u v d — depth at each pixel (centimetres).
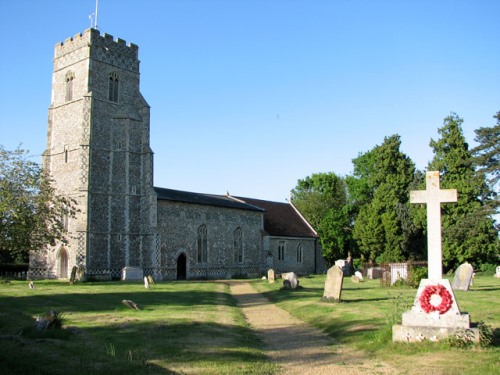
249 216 5981
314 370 1066
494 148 4562
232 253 5694
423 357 1116
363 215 6134
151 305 2250
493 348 1162
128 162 4919
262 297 2967
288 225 6750
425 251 5928
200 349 1230
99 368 989
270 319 1975
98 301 2336
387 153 6222
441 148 5453
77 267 4203
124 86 5059
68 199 4125
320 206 7644
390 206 6022
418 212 5650
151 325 1602
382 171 6244
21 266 5562
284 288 3244
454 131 5400
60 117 4934
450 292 1261
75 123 4781
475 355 1099
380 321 1630
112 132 4872
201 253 5328
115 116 4916
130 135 4975
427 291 1280
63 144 4853
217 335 1456
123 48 5094
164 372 995
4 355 1048
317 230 7350
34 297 2358
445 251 5094
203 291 3228
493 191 4909
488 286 3325
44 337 1295
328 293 2345
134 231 4884
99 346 1222
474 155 5016
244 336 1499
